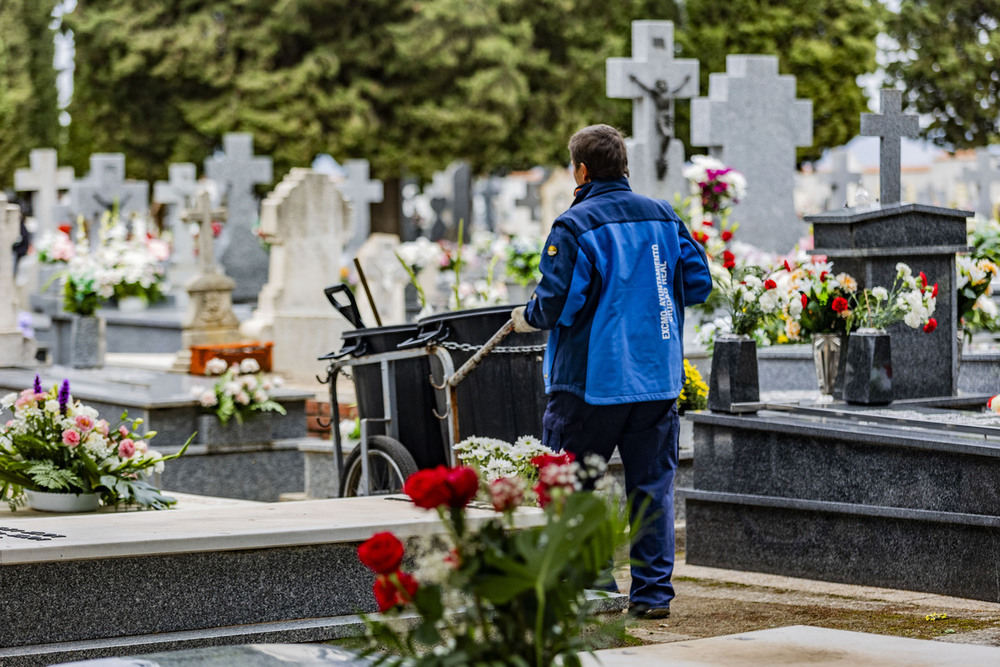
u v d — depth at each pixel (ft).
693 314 38.04
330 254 48.42
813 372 35.35
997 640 18.33
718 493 24.67
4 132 128.88
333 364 24.79
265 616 16.44
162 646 15.58
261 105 114.62
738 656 14.58
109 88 117.08
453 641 10.20
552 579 9.64
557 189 81.15
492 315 22.98
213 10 115.65
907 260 26.61
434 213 120.47
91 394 36.32
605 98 122.42
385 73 118.11
